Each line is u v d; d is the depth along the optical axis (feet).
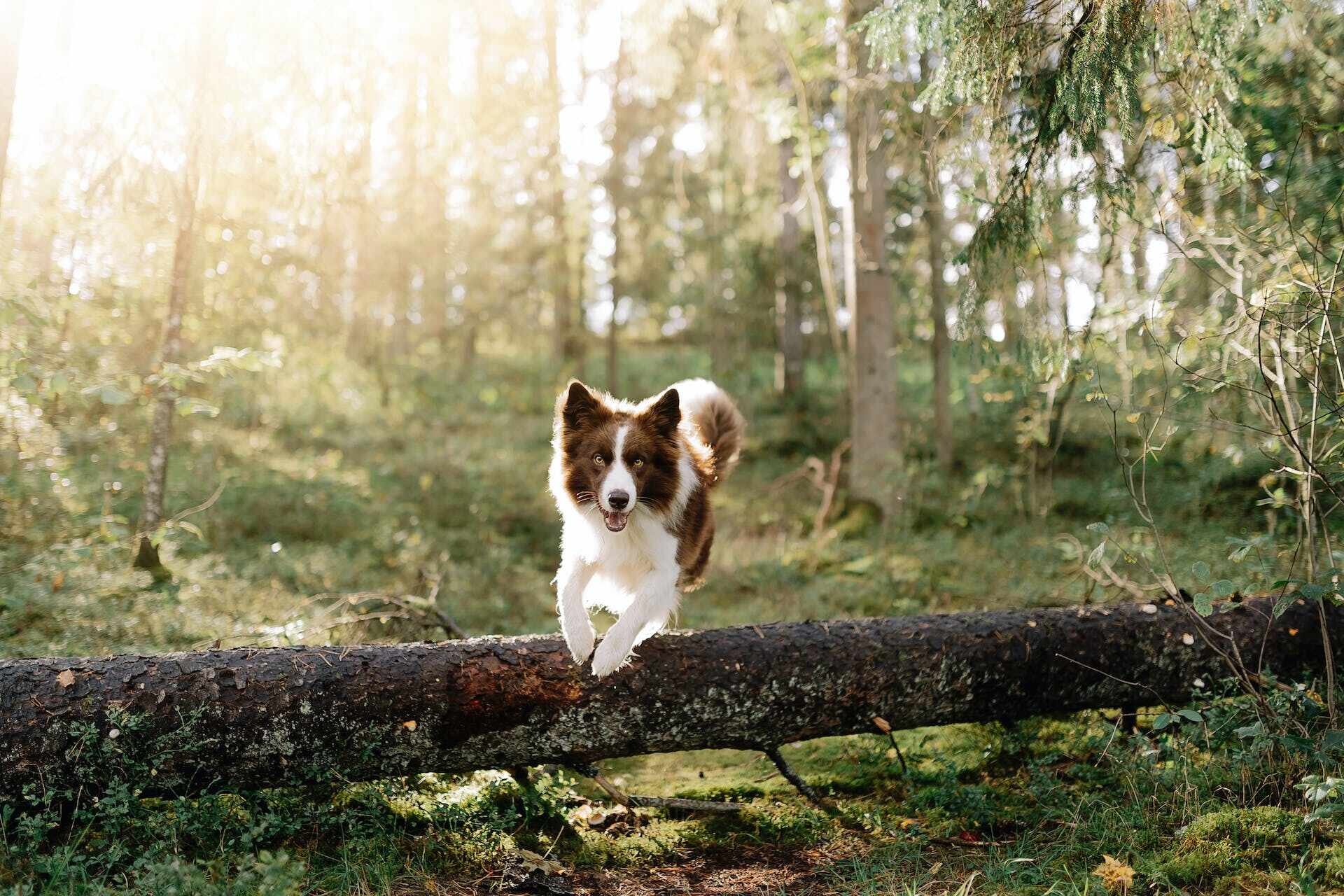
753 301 62.85
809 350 79.46
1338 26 15.14
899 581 27.71
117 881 10.42
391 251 48.73
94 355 22.22
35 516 23.49
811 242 57.67
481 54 45.21
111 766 11.32
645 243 68.23
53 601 18.75
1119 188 14.71
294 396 43.04
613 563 14.23
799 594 27.32
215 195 23.81
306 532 29.63
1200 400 16.15
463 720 12.55
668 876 12.39
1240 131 14.21
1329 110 15.08
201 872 10.36
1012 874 11.34
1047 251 16.79
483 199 58.75
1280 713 13.08
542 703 12.86
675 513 14.29
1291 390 13.92
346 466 37.93
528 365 72.02
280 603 21.29
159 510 22.70
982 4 13.89
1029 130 15.10
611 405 14.69
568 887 11.85
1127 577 20.79
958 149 16.39
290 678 12.00
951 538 32.45
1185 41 12.93
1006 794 14.42
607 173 57.36
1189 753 13.64
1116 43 13.16
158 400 22.76
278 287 28.17
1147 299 16.03
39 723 11.15
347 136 24.93
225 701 11.70
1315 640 14.85
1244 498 25.62
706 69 37.24
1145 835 11.70
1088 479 38.14
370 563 27.37
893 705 14.32
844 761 16.42
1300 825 11.19
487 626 23.54
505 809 13.67
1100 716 16.57
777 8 33.60
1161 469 30.76
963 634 14.57
